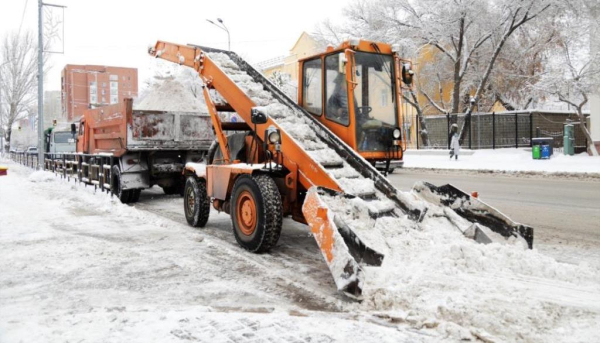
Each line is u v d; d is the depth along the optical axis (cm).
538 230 772
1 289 491
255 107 654
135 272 553
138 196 1223
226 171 718
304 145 637
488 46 3050
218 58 866
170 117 1209
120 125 1177
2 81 4366
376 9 2972
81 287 497
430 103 3375
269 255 633
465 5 2673
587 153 2373
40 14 2184
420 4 2866
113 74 8800
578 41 2345
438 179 1708
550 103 3497
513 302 379
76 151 1678
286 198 645
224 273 549
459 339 339
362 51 658
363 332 352
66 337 348
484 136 2944
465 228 552
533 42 2936
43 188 1520
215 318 382
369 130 659
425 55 3391
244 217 661
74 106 8150
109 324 373
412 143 3581
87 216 965
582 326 342
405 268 449
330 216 466
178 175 1272
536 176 1773
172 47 963
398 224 523
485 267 453
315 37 3206
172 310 412
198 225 838
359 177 601
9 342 342
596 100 2298
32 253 639
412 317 376
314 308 432
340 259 437
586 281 427
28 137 5041
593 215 904
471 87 3269
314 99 716
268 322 373
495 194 1241
